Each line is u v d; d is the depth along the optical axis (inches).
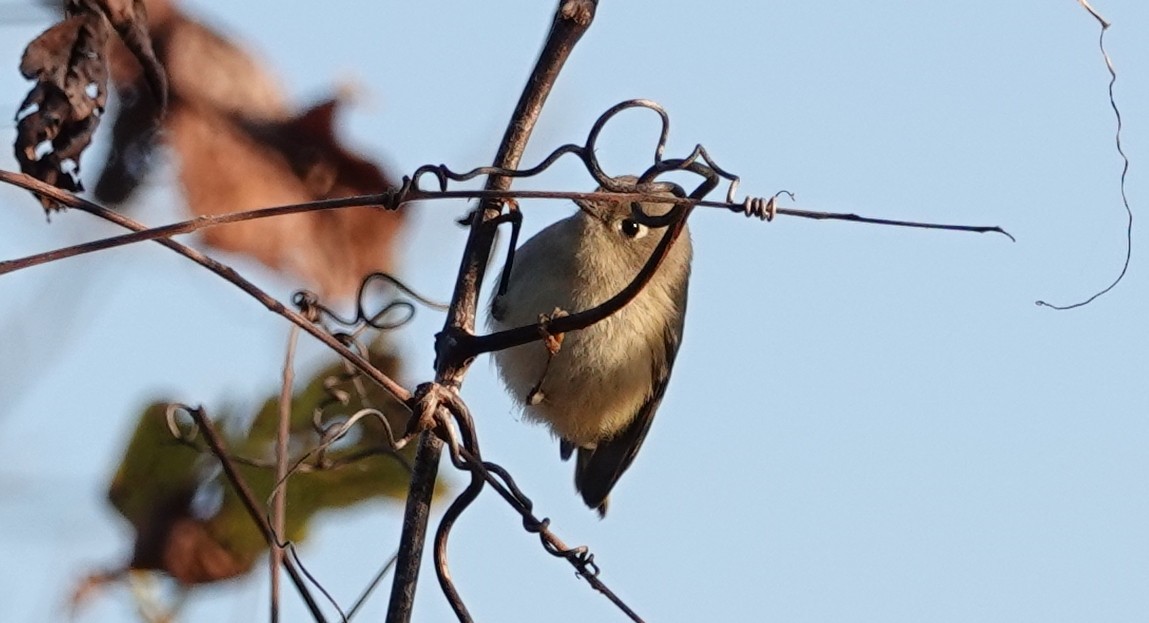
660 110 237.6
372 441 282.5
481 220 255.1
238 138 169.5
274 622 249.4
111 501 245.8
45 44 185.0
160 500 249.8
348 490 277.7
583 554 247.8
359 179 179.5
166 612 244.4
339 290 181.0
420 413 229.8
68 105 184.7
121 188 186.1
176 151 165.0
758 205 227.6
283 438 263.7
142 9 164.9
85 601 233.6
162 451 250.7
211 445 251.0
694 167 233.8
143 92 180.2
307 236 179.6
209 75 167.9
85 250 196.1
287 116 173.9
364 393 279.3
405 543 234.4
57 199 188.5
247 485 259.0
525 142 250.7
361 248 183.3
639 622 251.3
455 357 247.0
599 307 246.4
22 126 185.5
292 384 268.2
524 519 241.6
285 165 173.6
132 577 241.3
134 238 193.9
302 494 273.9
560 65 252.1
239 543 253.8
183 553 247.0
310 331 219.0
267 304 213.9
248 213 175.3
